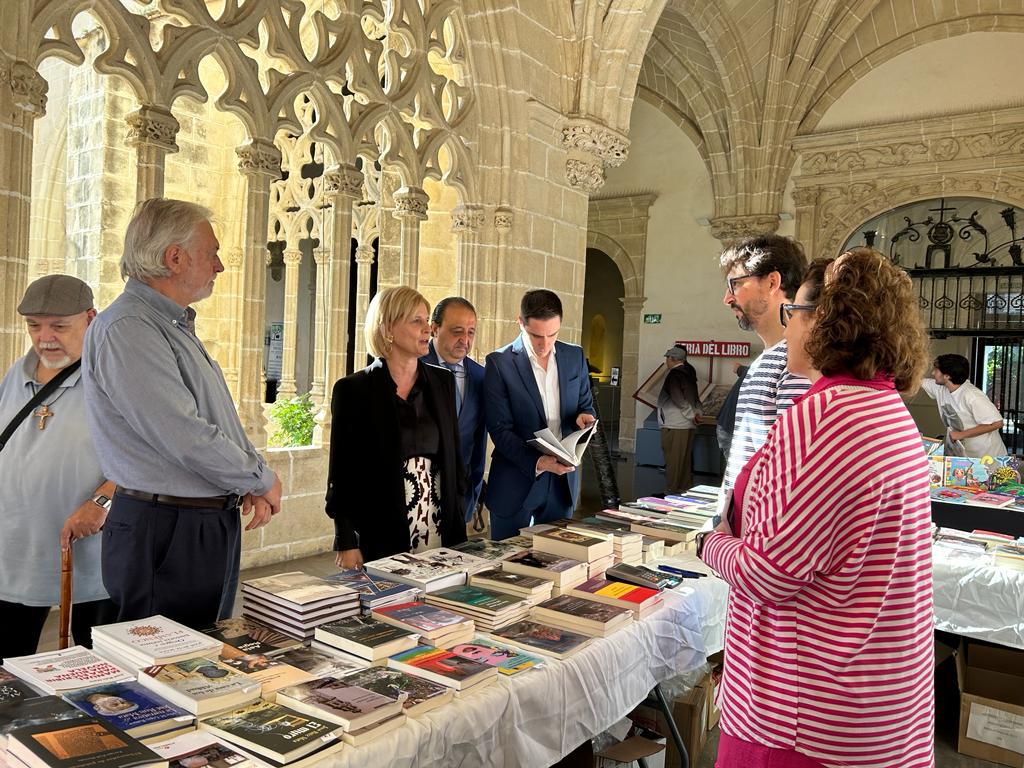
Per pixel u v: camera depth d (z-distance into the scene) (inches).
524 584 88.4
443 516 120.6
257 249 219.3
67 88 388.2
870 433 55.2
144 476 80.1
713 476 478.9
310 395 327.9
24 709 54.3
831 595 56.4
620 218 593.0
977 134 447.8
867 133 478.0
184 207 84.4
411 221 262.1
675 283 572.1
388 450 112.7
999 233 451.2
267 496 88.5
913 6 462.6
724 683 64.0
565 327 319.6
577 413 147.9
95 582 99.9
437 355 143.6
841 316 57.7
